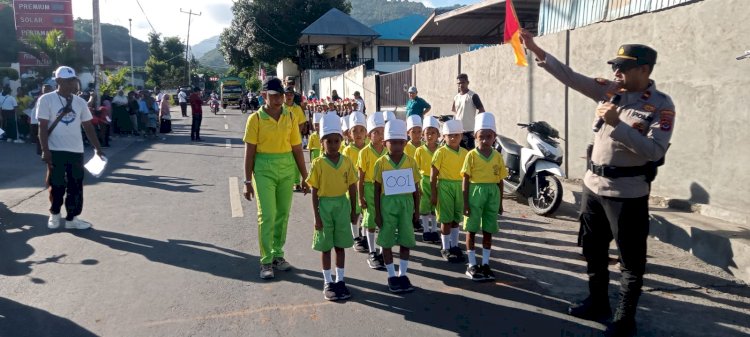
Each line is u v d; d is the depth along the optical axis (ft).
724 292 15.49
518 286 16.16
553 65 13.48
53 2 87.86
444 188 18.35
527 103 32.01
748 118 18.43
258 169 16.90
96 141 22.84
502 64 34.83
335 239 15.44
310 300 15.07
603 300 13.80
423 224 21.31
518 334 13.03
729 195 19.30
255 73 212.43
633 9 24.91
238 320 13.73
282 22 146.41
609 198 12.53
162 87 235.40
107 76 107.24
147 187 31.17
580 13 29.43
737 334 12.96
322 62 139.85
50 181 21.40
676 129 21.52
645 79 12.06
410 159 16.30
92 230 21.85
